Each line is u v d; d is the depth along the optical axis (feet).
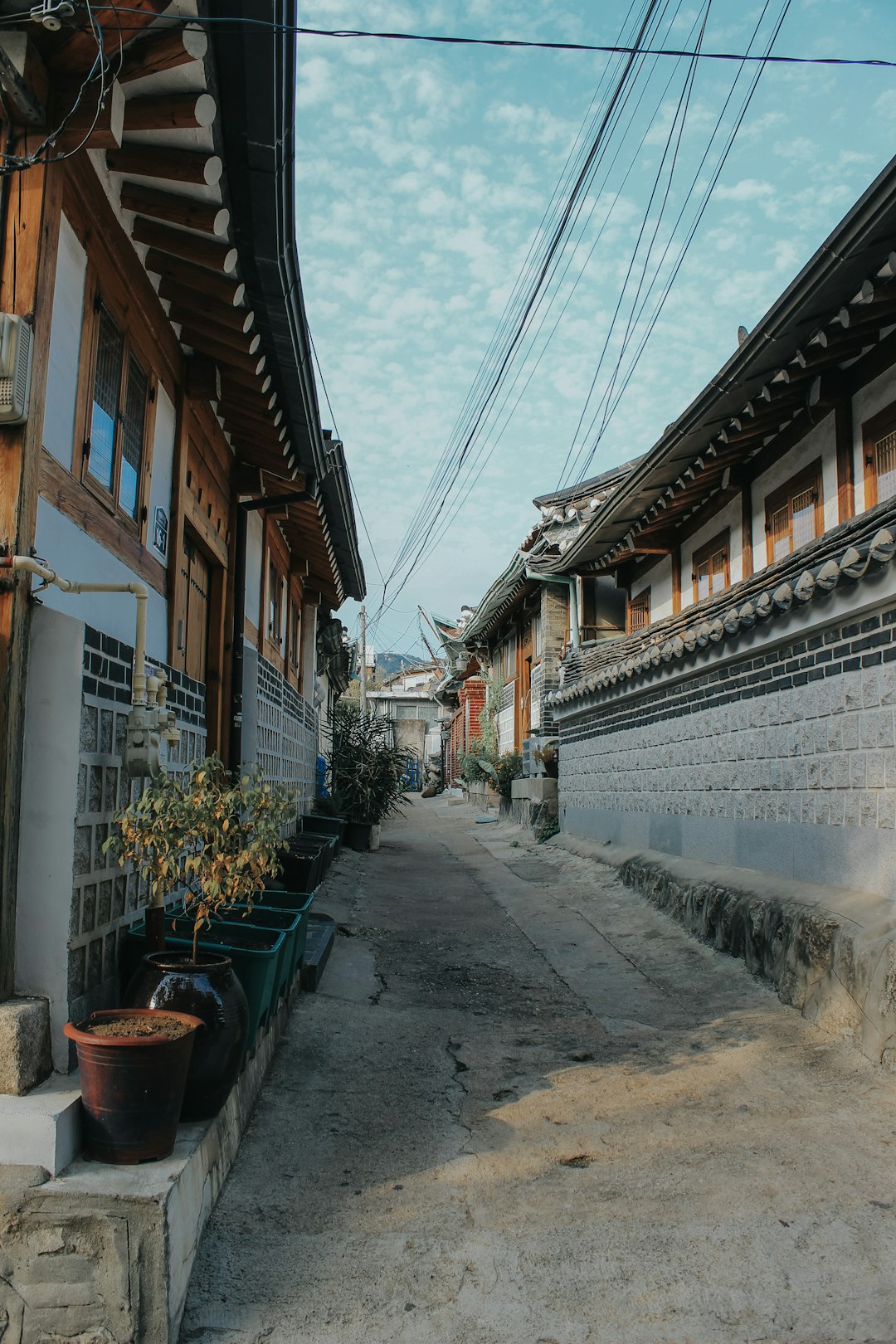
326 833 45.09
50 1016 11.84
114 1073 10.43
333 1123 15.29
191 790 13.51
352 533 36.42
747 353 25.89
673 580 42.47
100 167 14.10
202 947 14.79
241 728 25.86
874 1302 10.48
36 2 11.68
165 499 18.95
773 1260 11.28
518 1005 22.41
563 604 58.39
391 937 29.50
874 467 26.02
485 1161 13.98
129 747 14.26
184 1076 10.98
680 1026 20.15
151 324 17.38
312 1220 12.27
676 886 29.04
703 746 30.12
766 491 32.78
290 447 24.08
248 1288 10.82
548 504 60.08
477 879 42.34
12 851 11.88
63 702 12.30
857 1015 17.81
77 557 14.01
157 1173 10.44
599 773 42.42
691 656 30.01
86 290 14.17
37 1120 10.24
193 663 22.77
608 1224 12.16
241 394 21.38
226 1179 13.16
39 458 12.16
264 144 13.47
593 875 37.58
